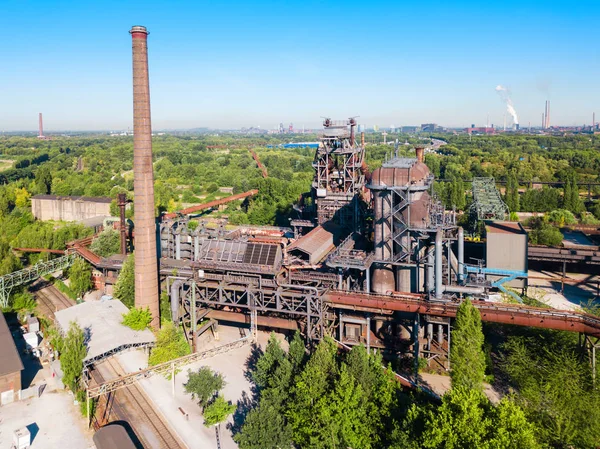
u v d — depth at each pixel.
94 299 99.75
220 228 88.75
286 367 54.84
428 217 68.31
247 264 73.00
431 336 66.81
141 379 66.31
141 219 75.75
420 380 63.50
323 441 46.12
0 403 61.41
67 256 109.62
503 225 101.38
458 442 39.50
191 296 73.81
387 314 68.19
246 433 47.09
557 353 57.41
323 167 100.50
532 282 102.00
